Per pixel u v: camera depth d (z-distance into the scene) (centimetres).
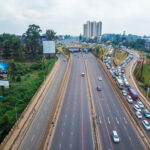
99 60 13050
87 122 4509
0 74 6675
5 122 4209
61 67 11156
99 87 6994
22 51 11900
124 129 4209
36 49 13512
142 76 9388
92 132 4069
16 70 8962
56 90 6869
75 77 8850
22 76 9019
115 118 4747
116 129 4200
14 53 11775
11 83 7581
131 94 6469
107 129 4194
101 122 4516
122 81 8069
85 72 9962
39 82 7788
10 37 13525
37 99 5922
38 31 12625
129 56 14650
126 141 3738
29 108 5247
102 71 10356
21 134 3966
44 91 6719
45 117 4766
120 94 6188
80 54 18250
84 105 5550
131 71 10481
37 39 12950
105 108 5372
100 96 6362
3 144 3534
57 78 8569
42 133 4028
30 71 10288
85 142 3688
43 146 3394
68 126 4297
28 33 12256
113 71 10356
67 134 3959
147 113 4969
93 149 3478
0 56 12131
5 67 6656
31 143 3669
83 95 6406
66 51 18738
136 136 3934
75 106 5459
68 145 3575
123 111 5200
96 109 5284
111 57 15650
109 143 3659
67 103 5678
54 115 4747
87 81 8194
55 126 4288
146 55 15712
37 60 12788
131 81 8519
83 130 4138
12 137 3844
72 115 4862
